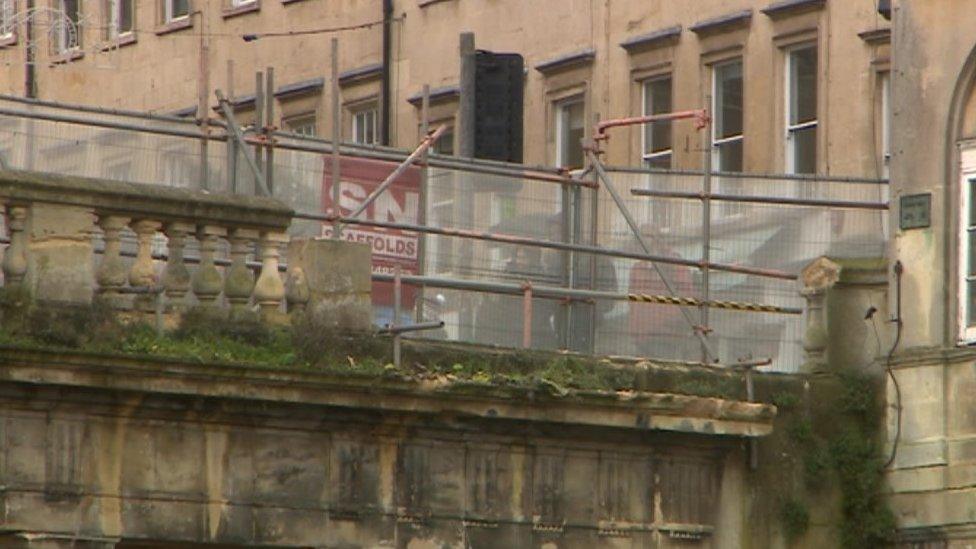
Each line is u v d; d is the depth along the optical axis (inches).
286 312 2760.8
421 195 3134.8
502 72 3567.9
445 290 3115.2
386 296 3093.0
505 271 3169.3
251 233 2738.7
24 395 2608.3
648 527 2950.3
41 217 2630.4
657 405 2918.3
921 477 3009.4
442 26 4840.1
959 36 3009.4
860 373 3068.4
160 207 2684.5
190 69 5216.5
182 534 2691.9
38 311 2618.1
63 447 2635.3
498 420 2849.4
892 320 3041.3
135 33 5300.2
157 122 3435.0
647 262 3196.4
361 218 3056.1
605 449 2930.6
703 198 3159.5
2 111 3011.8
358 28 4975.4
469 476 2854.3
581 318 3174.2
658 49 4534.9
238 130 3093.0
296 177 3117.6
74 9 5324.8
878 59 4212.6
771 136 4357.8
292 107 5073.8
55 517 2630.4
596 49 4623.5
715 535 2989.7
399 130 4891.7
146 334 2672.2
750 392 3004.4
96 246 2878.9
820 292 3078.2
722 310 3189.0
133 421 2669.8
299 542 2753.4
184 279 2701.8
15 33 5364.2
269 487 2738.7
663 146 4534.9
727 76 4453.7
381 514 2797.7
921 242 3029.0
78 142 3083.2
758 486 3014.3
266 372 2694.4
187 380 2659.9
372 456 2797.7
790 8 4325.8
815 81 4313.5
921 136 3036.4
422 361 2817.4
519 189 3189.0
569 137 4692.4
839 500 3043.8
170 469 2687.0
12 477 2610.7
